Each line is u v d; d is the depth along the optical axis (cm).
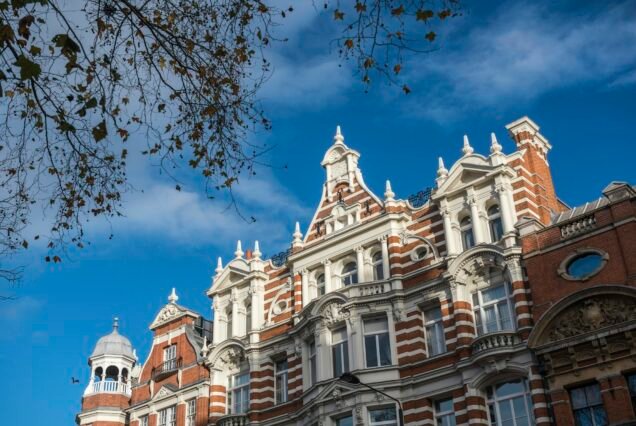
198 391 4472
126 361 5144
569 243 3259
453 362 3453
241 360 4384
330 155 4550
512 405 3225
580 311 3073
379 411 3544
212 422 4269
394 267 3847
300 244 4353
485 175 3688
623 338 2936
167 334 4916
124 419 4919
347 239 4112
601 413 2938
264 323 4394
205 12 1800
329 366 3791
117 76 1672
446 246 3725
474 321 3503
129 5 1616
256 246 4581
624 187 3200
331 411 3634
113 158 1811
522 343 3212
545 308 3216
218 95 1811
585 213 3266
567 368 3042
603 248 3161
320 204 4441
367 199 4194
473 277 3566
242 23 1783
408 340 3653
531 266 3334
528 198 3603
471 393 3294
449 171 3844
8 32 1442
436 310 3697
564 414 2983
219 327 4584
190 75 1775
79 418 4906
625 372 2914
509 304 3419
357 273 4016
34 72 1405
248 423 4112
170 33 1694
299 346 4062
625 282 3038
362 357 3688
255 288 4466
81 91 1647
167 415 4603
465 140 3897
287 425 3953
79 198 1805
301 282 4244
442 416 3450
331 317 3853
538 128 3925
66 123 1582
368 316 3788
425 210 3947
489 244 3497
